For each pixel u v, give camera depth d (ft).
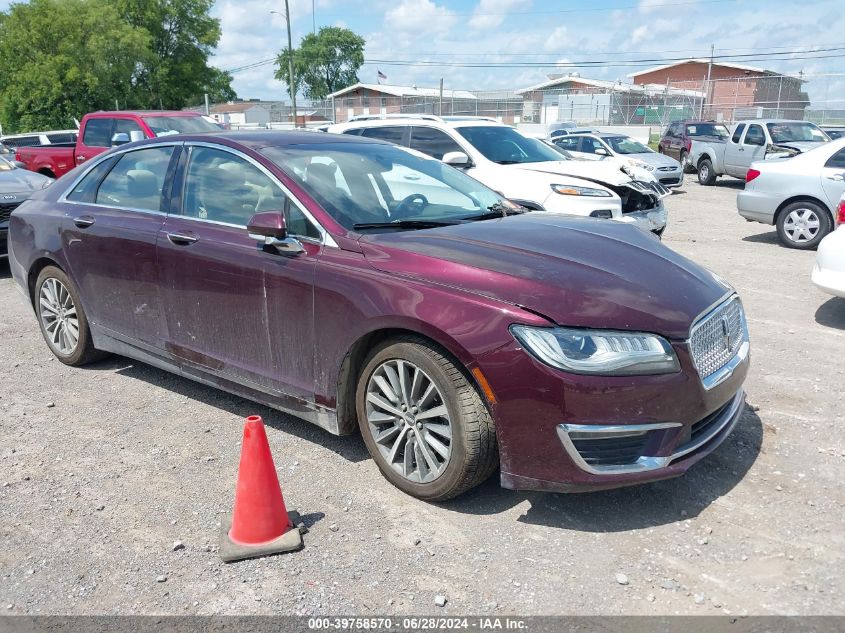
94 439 13.89
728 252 32.17
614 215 26.73
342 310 11.62
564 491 10.25
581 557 10.00
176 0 198.59
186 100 203.51
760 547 10.12
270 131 15.60
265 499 10.26
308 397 12.56
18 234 17.99
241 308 13.15
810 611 8.84
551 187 26.61
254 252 12.82
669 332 10.26
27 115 171.83
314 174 13.35
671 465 10.40
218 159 14.21
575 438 9.98
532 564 9.86
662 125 120.16
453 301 10.52
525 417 10.08
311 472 12.46
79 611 9.11
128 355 16.05
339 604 9.14
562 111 140.46
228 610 9.07
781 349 18.37
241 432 14.14
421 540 10.44
